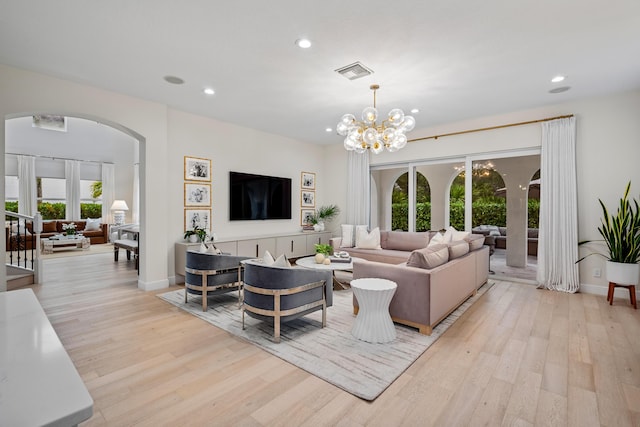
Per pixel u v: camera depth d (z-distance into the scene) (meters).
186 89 3.81
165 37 2.64
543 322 3.12
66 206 9.32
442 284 3.01
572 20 2.39
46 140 8.92
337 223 7.06
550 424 1.66
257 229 5.90
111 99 3.86
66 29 2.52
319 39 2.67
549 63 3.12
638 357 2.39
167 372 2.17
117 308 3.50
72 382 0.70
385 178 6.38
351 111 4.68
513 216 4.89
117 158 10.17
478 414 1.74
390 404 1.83
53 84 3.43
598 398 1.88
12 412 0.59
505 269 4.96
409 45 2.76
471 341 2.68
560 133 4.30
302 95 4.00
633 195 3.92
